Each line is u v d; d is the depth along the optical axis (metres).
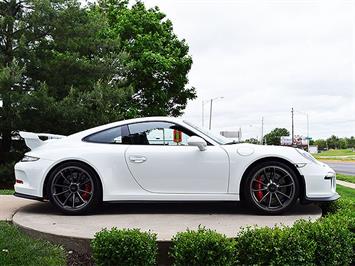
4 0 17.17
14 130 16.44
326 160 53.31
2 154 17.27
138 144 5.92
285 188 5.84
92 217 5.67
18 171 6.01
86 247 4.57
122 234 4.16
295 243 4.21
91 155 5.79
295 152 5.86
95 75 17.48
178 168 5.75
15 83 14.88
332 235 4.45
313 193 5.75
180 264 4.10
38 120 15.87
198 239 4.10
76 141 5.99
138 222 5.35
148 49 26.12
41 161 5.84
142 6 28.58
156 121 6.04
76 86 17.12
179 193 5.76
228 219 5.54
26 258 4.26
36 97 15.04
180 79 28.47
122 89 17.05
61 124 16.42
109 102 16.44
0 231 5.01
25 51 16.19
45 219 5.53
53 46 17.28
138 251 4.08
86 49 18.14
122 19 26.92
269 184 5.78
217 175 5.75
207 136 5.96
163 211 6.11
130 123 6.05
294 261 4.16
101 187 5.81
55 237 4.73
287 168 5.73
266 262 4.20
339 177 18.61
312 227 4.50
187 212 6.03
